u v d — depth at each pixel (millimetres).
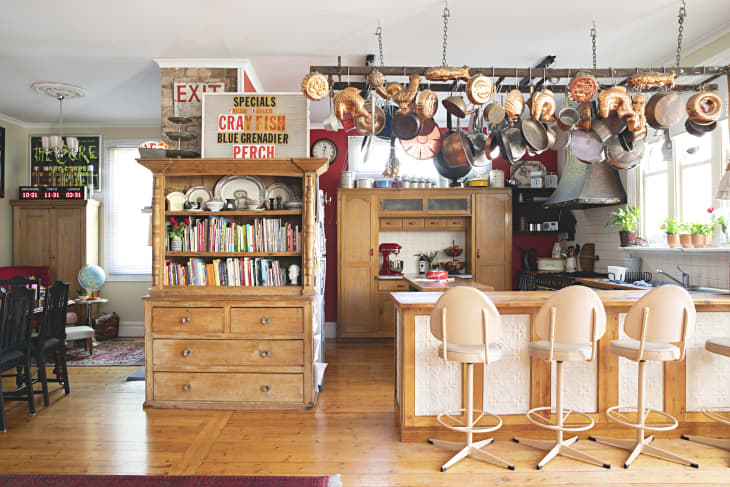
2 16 3666
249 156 4125
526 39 4141
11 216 6613
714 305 3158
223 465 2816
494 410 3176
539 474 2699
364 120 3510
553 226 6527
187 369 3822
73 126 7016
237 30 3945
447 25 3865
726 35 3887
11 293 3553
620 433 3180
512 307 3127
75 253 6570
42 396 4156
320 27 3889
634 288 4160
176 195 4133
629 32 3990
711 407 3189
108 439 3207
